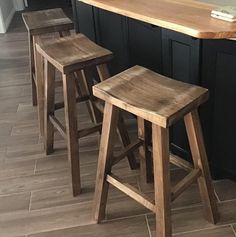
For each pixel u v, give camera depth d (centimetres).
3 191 215
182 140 212
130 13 174
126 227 185
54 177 223
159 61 208
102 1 199
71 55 190
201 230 180
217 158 201
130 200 200
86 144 250
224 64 171
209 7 170
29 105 308
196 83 184
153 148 147
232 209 191
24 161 239
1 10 500
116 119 162
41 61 240
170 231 160
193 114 155
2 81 356
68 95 187
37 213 198
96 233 183
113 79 163
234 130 185
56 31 254
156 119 136
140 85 157
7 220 195
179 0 186
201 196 183
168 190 151
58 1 634
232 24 146
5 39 475
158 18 160
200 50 174
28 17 271
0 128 278
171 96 148
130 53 244
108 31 262
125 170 223
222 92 179
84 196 207
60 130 213
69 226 188
